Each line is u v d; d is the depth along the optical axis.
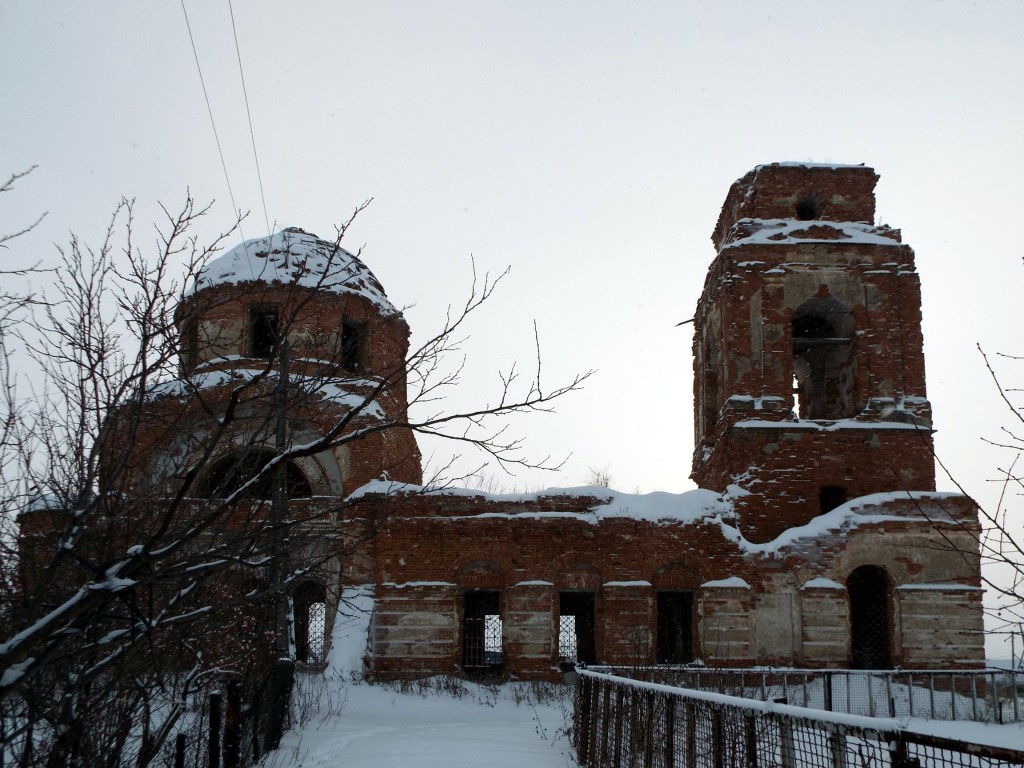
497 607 28.16
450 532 25.03
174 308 7.29
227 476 7.55
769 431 26.95
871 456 26.98
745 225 28.75
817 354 30.77
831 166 29.30
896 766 4.88
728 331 27.91
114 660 6.85
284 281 26.66
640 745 9.54
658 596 26.70
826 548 24.88
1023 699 21.12
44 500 7.22
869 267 28.38
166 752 10.20
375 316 28.69
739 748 6.88
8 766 6.97
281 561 9.06
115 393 6.81
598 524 25.27
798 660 24.28
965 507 25.14
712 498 26.08
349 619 24.22
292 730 15.35
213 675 10.87
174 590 8.40
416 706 20.97
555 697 22.28
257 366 24.52
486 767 11.84
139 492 8.06
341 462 26.69
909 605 24.50
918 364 27.84
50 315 8.60
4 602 6.61
